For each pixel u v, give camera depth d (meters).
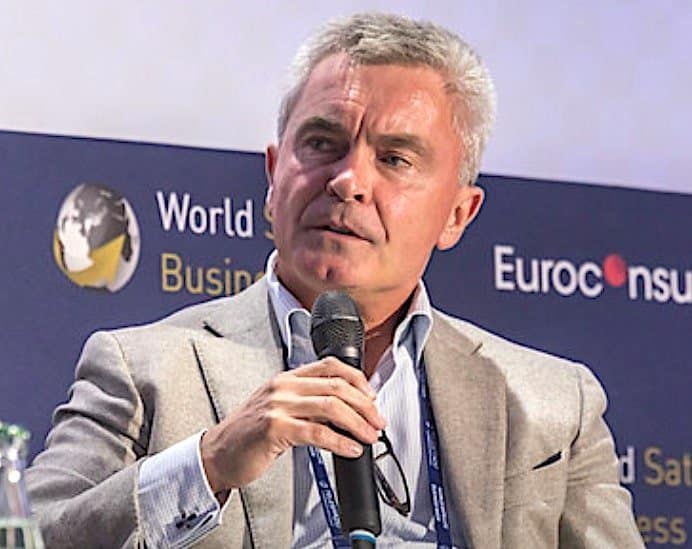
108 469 6.29
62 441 6.46
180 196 7.94
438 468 6.51
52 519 6.01
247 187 8.07
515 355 6.99
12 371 7.60
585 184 8.66
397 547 6.32
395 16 6.62
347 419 5.35
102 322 7.75
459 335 6.91
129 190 7.86
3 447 4.14
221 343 6.58
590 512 6.82
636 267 8.69
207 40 8.17
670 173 8.84
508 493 6.58
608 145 8.74
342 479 5.34
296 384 5.53
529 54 8.67
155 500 5.81
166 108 8.06
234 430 5.63
